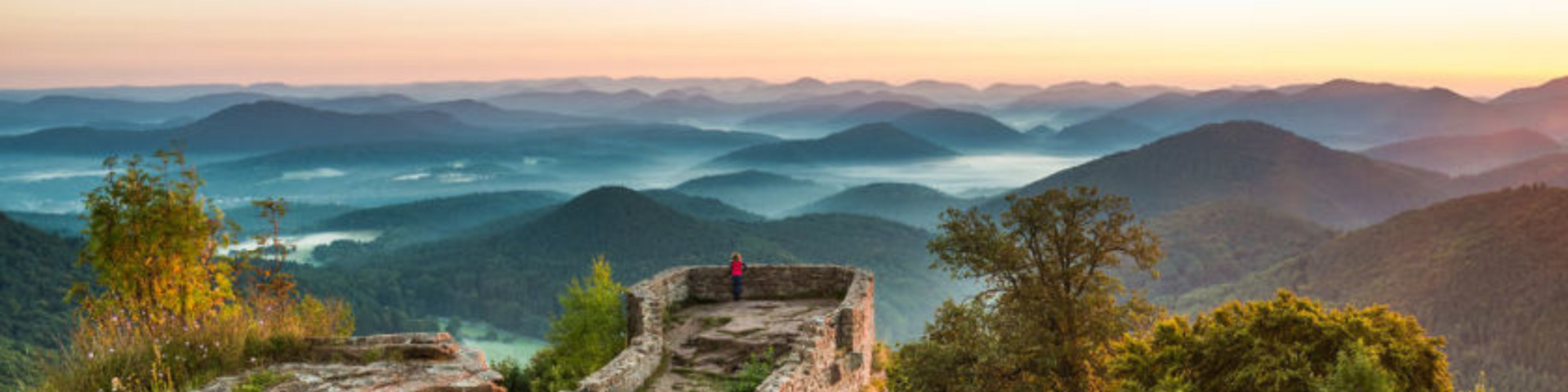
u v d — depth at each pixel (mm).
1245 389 18266
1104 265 31781
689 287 27109
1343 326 17922
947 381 27328
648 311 21359
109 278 16109
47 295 186125
